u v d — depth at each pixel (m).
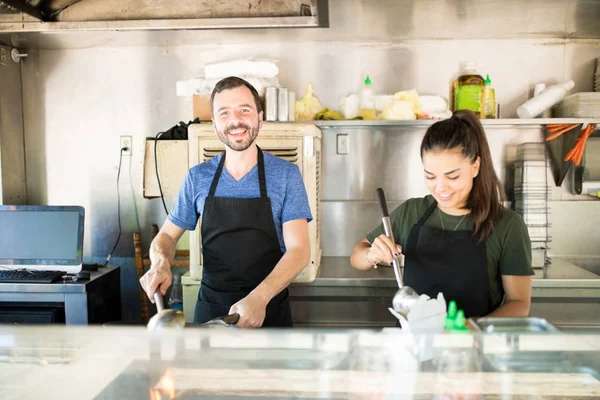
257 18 1.79
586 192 2.34
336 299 1.99
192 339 0.79
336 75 2.44
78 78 2.50
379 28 2.25
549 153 2.29
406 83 2.42
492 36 2.35
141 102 2.50
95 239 2.56
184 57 2.47
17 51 2.47
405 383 0.72
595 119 2.11
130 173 2.52
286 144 1.87
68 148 2.53
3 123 2.39
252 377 0.73
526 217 2.12
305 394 0.70
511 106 2.40
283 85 2.46
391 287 1.94
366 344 0.78
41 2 1.73
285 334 0.80
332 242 2.45
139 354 0.77
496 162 2.37
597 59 2.37
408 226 1.36
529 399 0.68
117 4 1.78
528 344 0.77
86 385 0.71
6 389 0.70
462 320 0.84
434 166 1.15
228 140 1.37
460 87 2.27
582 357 0.75
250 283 1.47
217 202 1.46
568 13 2.06
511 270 1.19
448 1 1.96
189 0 1.77
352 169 2.41
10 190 2.44
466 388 0.71
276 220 1.47
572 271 2.05
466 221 1.26
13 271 2.05
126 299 2.57
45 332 0.81
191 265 1.93
